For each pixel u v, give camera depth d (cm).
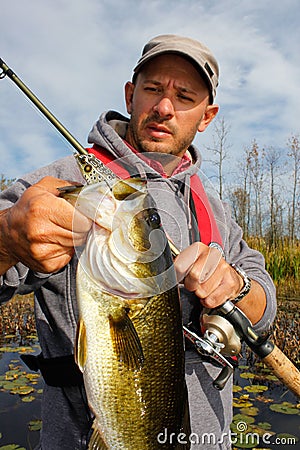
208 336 67
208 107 89
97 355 54
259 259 88
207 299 66
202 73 78
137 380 55
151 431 56
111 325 54
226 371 67
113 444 55
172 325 57
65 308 67
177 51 76
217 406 74
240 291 70
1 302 60
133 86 87
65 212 48
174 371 57
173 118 78
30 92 64
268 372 194
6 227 49
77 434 65
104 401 54
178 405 58
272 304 75
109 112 85
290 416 150
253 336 70
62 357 65
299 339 228
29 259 50
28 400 161
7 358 208
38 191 50
